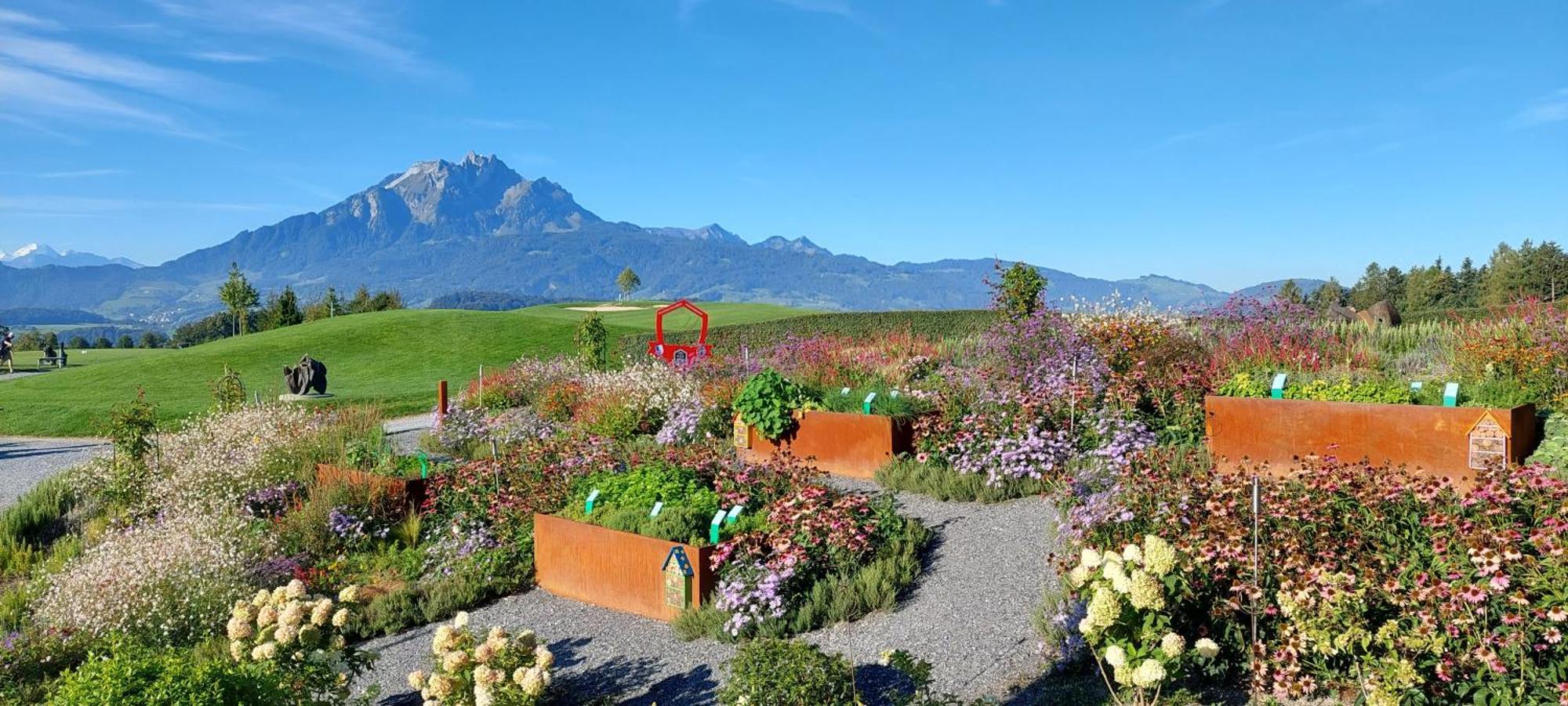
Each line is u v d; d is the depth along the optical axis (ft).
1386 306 62.34
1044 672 19.42
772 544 25.89
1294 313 45.34
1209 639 17.46
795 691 17.76
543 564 30.81
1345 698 16.53
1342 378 31.91
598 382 60.34
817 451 39.17
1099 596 16.31
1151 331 43.16
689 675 22.57
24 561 41.34
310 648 22.97
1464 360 34.19
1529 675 14.61
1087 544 22.75
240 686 16.87
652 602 26.81
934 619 22.91
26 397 104.27
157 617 29.25
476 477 37.78
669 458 36.58
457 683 21.50
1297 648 16.62
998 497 31.73
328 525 37.29
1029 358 42.45
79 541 42.06
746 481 32.50
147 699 15.67
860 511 28.19
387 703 23.65
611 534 28.02
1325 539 18.29
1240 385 32.94
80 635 28.50
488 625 27.96
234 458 45.06
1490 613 15.71
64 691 16.19
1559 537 15.60
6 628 32.04
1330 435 28.63
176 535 33.04
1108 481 26.78
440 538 34.78
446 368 126.93
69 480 50.37
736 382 50.16
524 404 69.21
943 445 35.55
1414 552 17.22
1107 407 33.88
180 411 88.02
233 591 30.55
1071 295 50.42
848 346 57.67
